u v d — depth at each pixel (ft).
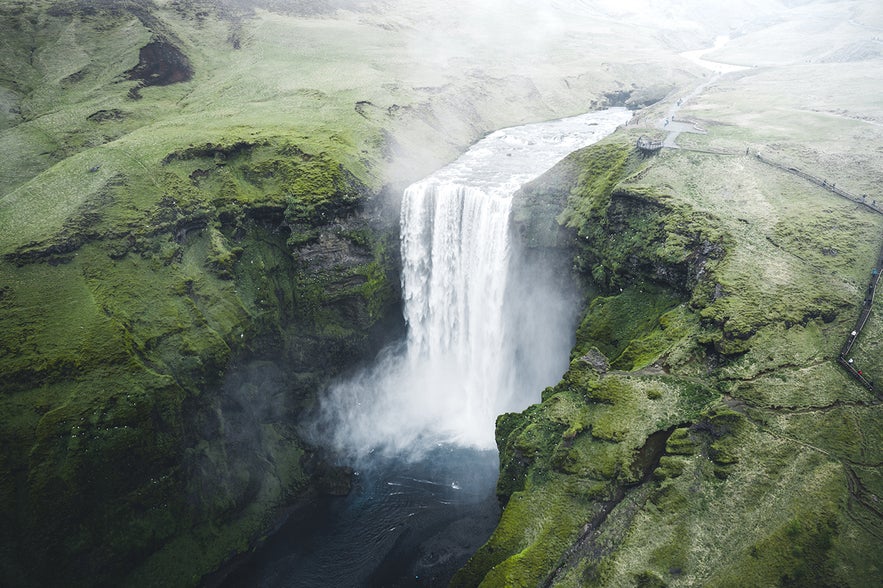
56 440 162.71
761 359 156.97
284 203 240.94
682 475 139.13
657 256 197.57
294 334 241.55
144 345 188.14
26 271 190.90
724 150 254.27
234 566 193.06
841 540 121.39
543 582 131.64
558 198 253.65
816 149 255.29
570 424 162.71
